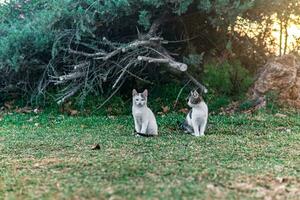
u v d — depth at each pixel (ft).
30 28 53.62
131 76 54.24
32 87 56.70
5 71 56.08
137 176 22.81
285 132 38.99
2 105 57.47
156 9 51.08
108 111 51.72
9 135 39.01
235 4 47.78
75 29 52.24
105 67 53.36
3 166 26.40
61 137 37.17
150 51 50.47
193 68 54.70
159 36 51.42
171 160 26.81
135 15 51.60
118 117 48.65
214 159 27.32
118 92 55.31
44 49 53.01
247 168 24.89
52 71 55.06
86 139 35.81
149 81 54.24
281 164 26.30
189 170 24.02
